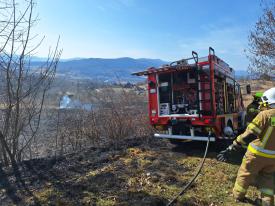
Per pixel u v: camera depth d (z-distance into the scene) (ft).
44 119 30.48
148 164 22.08
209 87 24.54
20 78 21.81
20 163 21.94
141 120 34.65
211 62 24.20
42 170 20.40
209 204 15.42
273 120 14.15
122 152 25.44
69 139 30.30
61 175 19.44
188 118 25.31
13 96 21.86
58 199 15.69
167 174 19.84
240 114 31.42
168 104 27.09
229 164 22.16
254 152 14.75
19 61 21.84
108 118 32.81
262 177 14.89
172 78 27.09
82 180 18.44
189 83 26.22
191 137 25.35
